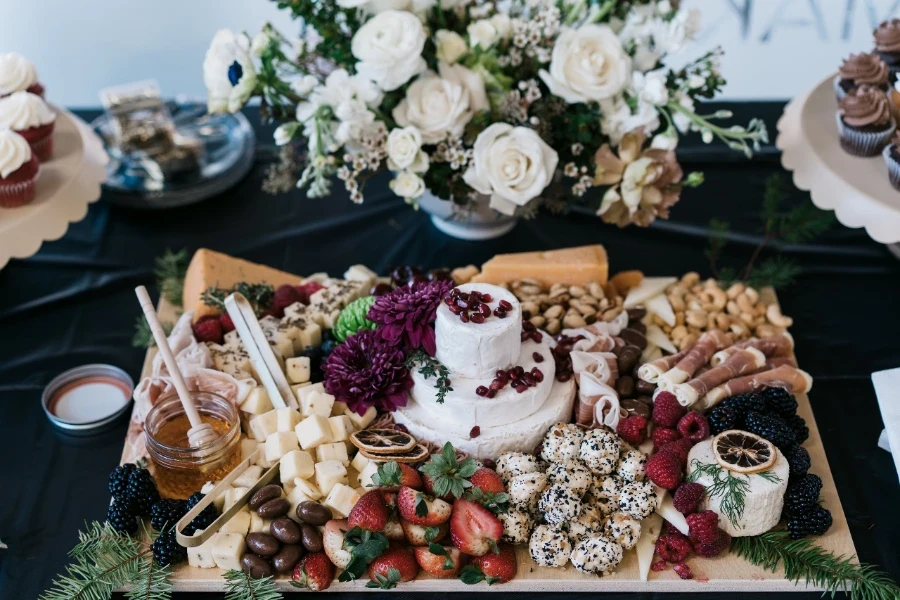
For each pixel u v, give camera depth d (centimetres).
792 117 275
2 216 246
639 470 208
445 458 201
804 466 210
